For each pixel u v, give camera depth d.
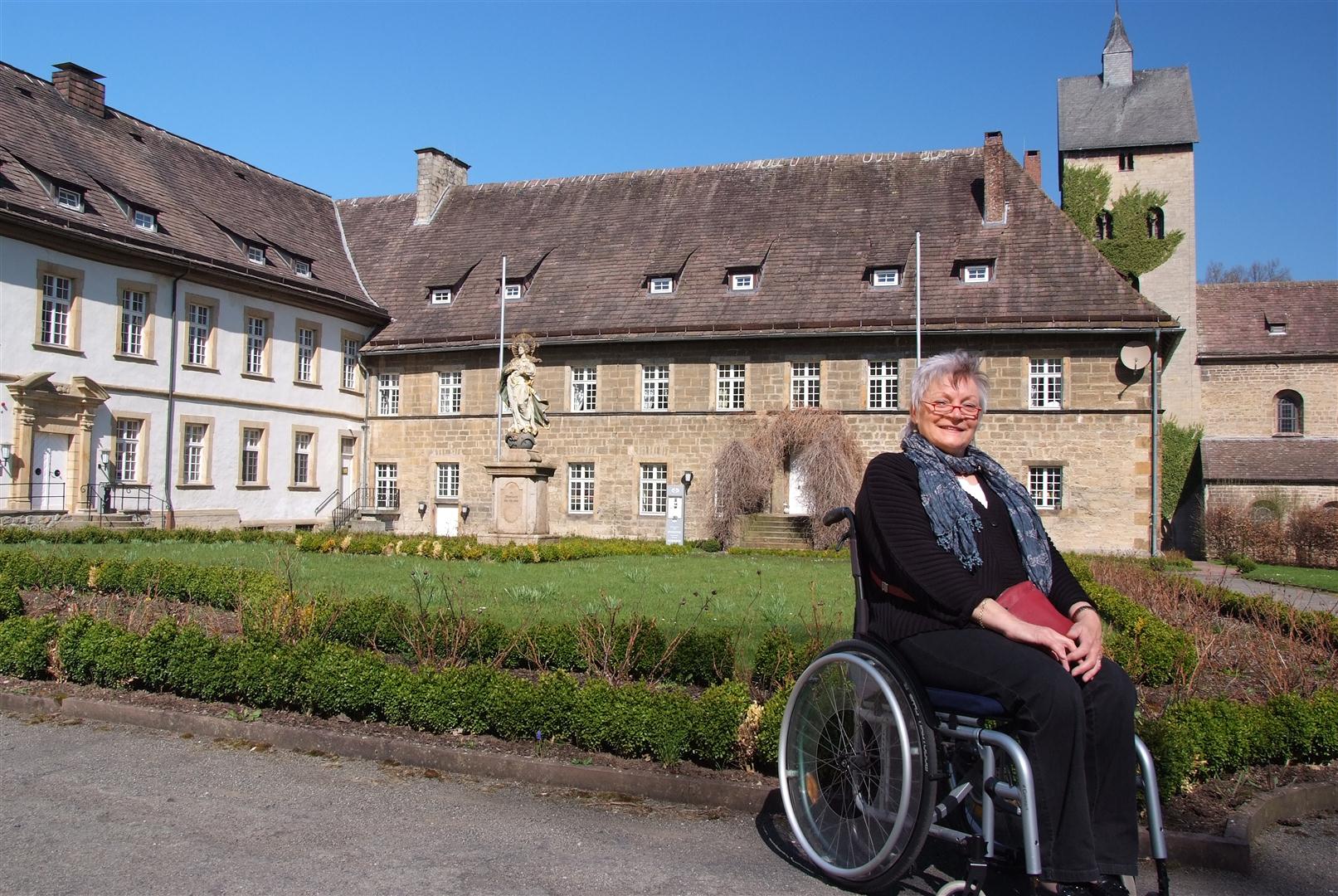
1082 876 4.02
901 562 4.66
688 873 5.11
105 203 29.72
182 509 31.52
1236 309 45.34
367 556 21.08
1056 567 4.97
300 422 36.12
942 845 5.51
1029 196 33.38
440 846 5.41
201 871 4.99
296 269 36.75
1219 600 14.78
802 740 5.24
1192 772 6.39
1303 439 42.69
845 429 31.36
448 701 7.38
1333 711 7.23
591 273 36.56
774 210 36.44
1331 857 5.65
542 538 23.89
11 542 21.77
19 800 6.06
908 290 31.97
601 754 6.93
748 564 21.27
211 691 8.20
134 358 30.00
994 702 4.32
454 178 43.06
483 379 36.31
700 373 33.53
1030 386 30.62
